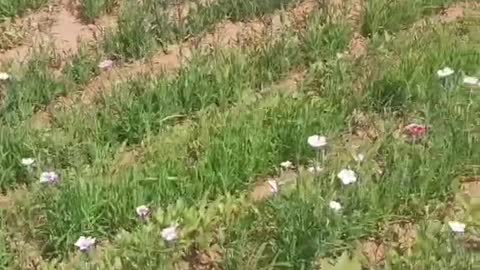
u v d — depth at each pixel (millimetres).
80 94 5531
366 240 4266
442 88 5113
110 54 5898
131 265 4051
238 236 4215
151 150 4832
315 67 5520
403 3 6082
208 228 4289
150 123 5098
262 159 4691
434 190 4430
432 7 6180
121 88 5301
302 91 5355
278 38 5906
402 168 4445
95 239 4227
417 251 4113
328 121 4926
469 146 4637
